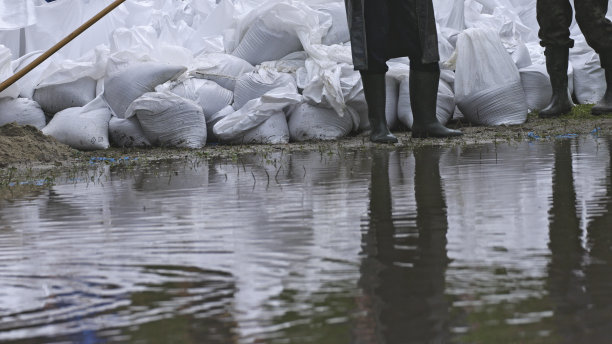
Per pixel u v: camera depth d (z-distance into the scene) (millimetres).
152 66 11406
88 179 7395
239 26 12695
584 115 11742
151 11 15078
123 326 2480
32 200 5973
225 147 10789
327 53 11625
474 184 5309
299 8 11977
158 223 4438
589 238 3375
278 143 10992
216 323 2453
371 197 4969
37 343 2379
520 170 5988
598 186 4898
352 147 9469
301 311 2529
